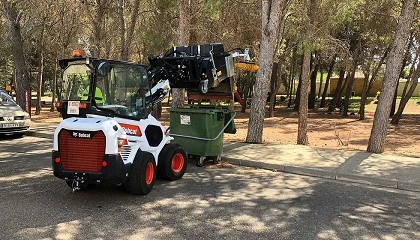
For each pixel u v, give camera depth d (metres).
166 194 6.54
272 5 11.00
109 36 20.00
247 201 6.25
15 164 8.71
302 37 13.19
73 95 6.26
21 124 12.52
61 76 6.42
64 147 5.88
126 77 6.59
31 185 6.95
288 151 10.27
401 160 9.29
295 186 7.26
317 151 10.35
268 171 8.54
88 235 4.76
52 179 7.39
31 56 31.39
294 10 15.30
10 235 4.71
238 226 5.14
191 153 8.76
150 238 4.70
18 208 5.70
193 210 5.75
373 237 4.85
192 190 6.82
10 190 6.63
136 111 6.68
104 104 6.20
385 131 10.48
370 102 39.84
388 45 20.83
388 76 10.27
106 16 18.98
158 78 7.89
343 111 30.17
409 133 20.34
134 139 6.33
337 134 17.73
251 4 16.94
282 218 5.47
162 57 8.17
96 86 6.08
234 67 8.73
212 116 8.62
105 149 5.68
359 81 50.75
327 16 13.34
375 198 6.56
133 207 5.83
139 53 26.09
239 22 18.50
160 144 7.20
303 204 6.13
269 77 11.60
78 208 5.74
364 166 8.56
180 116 8.88
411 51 23.52
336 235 4.89
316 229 5.08
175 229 5.00
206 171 8.36
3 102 12.95
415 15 15.66
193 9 15.86
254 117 11.76
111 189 6.76
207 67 8.04
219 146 9.02
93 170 5.75
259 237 4.79
